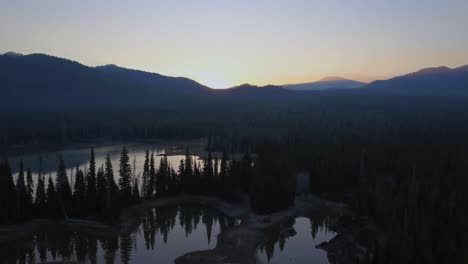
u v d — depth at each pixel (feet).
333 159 518.37
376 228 358.02
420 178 440.86
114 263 312.29
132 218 406.00
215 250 335.47
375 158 540.93
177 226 394.32
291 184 445.37
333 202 454.81
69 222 377.71
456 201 354.33
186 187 471.62
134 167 603.26
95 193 396.16
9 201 365.61
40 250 335.26
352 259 312.09
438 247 267.80
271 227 387.55
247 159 514.27
